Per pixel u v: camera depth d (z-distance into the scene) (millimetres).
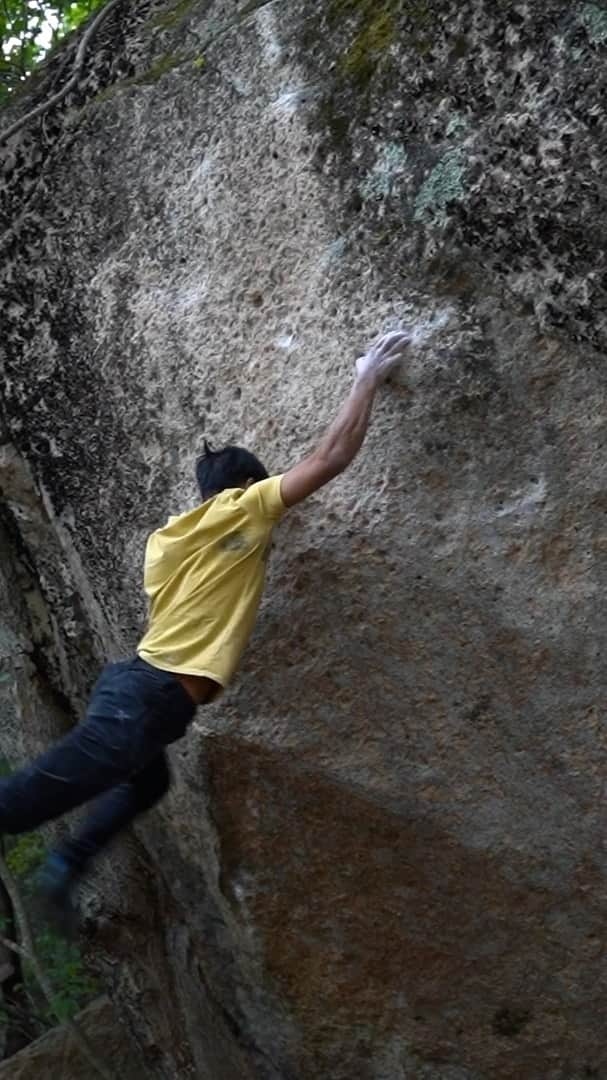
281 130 3639
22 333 4129
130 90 3949
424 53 3469
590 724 3623
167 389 3883
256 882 4098
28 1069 5234
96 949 4438
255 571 3512
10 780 3422
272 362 3693
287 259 3664
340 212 3572
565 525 3494
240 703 3828
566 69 3299
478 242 3430
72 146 4047
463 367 3467
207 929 4434
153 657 3473
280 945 4180
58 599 4453
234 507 3465
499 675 3654
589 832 3723
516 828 3781
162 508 3953
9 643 4500
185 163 3830
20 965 5906
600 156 3277
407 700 3746
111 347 3977
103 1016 5387
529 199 3361
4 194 4141
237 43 3756
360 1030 4219
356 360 3551
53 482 4172
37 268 4086
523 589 3553
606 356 3377
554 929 3887
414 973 4086
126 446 4004
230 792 3977
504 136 3377
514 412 3465
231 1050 4480
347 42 3604
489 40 3387
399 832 3889
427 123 3467
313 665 3770
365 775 3824
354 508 3619
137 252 3926
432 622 3654
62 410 4105
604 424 3414
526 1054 4074
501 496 3527
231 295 3756
